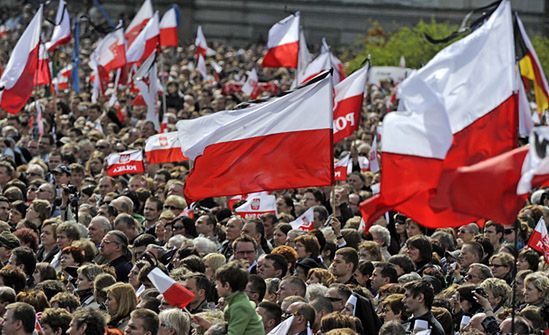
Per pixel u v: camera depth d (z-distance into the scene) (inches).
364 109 3693.4
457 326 1419.8
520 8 6171.3
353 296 1327.5
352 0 6427.2
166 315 1216.8
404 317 1347.2
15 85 2527.1
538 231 1637.6
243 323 1210.6
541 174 1027.3
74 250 1576.0
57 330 1201.4
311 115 1560.0
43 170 2391.7
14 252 1505.9
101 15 5999.0
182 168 2395.4
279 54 2874.0
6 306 1242.0
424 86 1169.4
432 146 1163.9
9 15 6122.1
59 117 3137.3
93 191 2153.1
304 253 1574.8
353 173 2295.8
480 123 1230.9
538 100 1727.4
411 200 1179.3
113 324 1294.3
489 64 1237.1
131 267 1592.0
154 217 1963.6
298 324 1254.9
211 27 6496.1
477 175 1080.8
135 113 3368.6
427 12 6294.3
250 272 1577.3
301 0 6466.5
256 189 1569.9
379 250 1601.9
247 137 1568.7
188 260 1469.0
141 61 3304.6
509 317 1275.8
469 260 1587.1
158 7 6397.6
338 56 5521.7
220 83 4261.8
